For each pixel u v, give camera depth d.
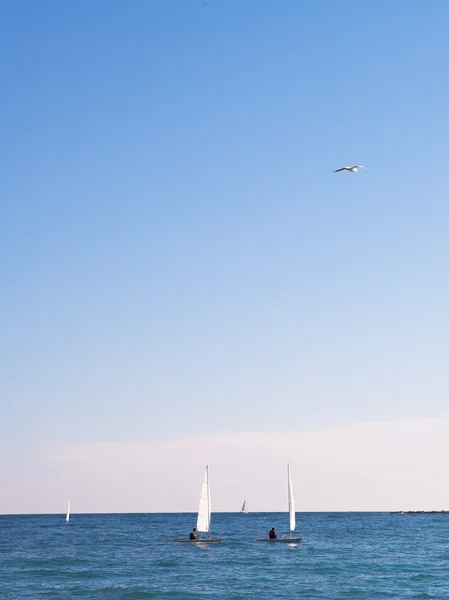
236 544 131.75
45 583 76.06
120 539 161.88
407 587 71.69
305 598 65.19
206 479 134.75
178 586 73.12
